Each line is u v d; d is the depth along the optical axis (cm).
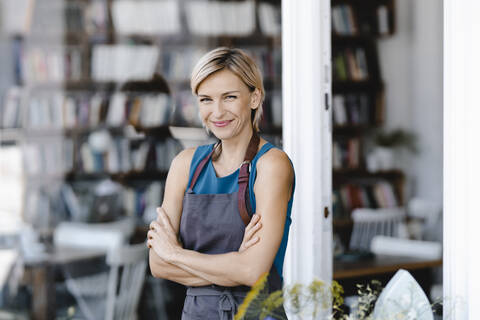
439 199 520
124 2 552
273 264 164
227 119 160
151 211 527
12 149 518
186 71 557
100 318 383
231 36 551
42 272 398
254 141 165
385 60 536
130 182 544
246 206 160
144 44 556
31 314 395
